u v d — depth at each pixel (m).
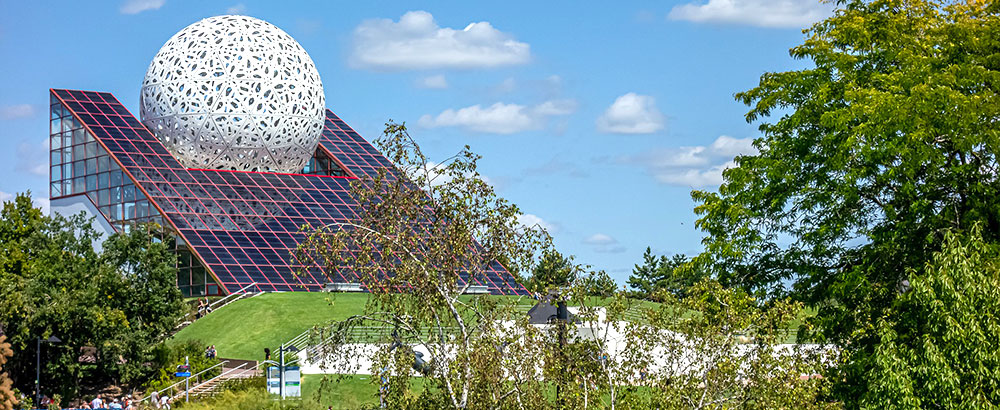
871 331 33.25
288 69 93.44
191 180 85.88
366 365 51.00
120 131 89.62
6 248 55.31
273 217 83.50
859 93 34.88
